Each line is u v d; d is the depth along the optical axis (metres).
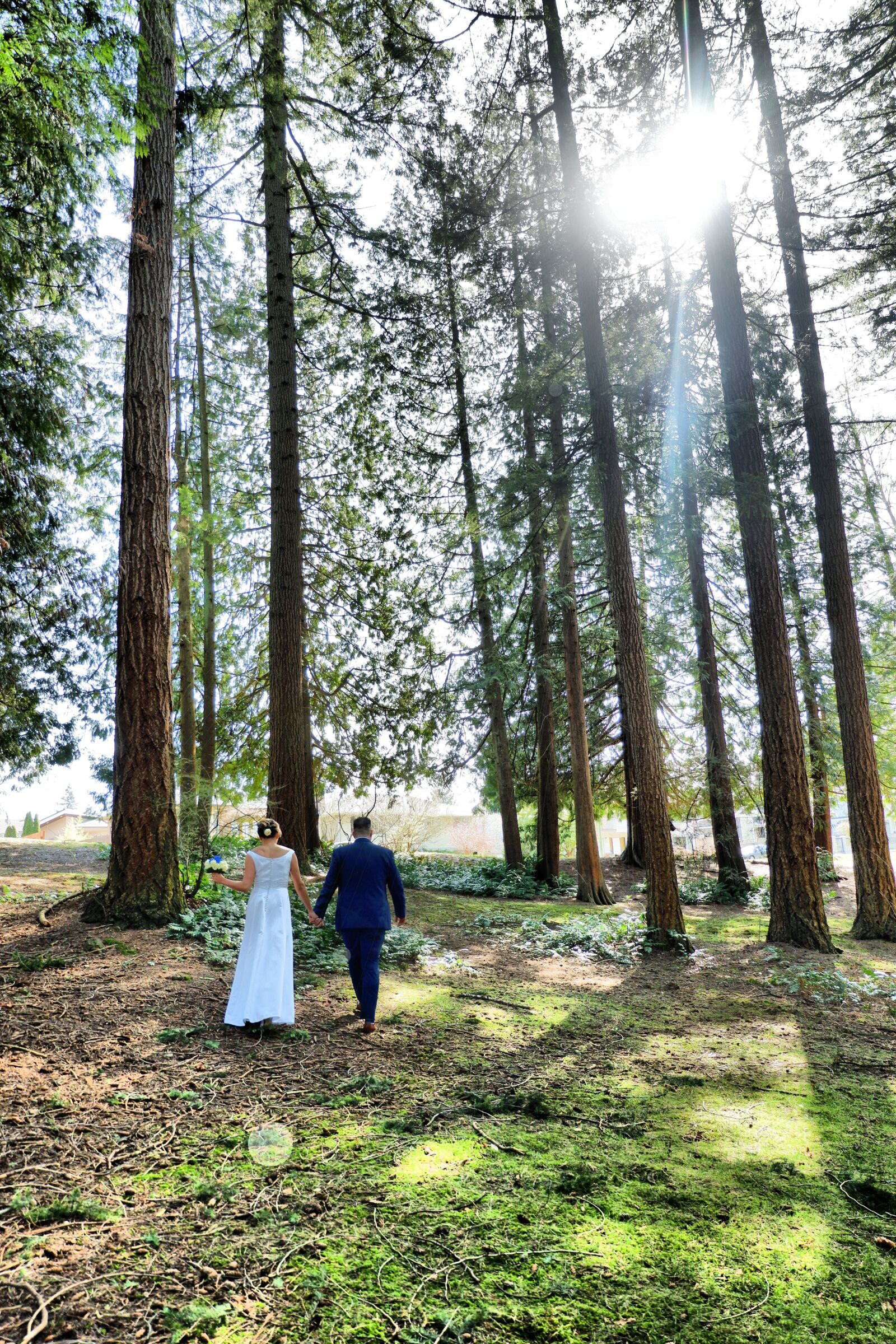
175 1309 2.73
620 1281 3.14
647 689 11.52
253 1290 2.89
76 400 12.65
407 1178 3.85
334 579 19.36
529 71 13.18
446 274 16.48
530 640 19.59
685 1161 4.33
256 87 13.69
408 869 18.48
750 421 11.09
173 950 7.55
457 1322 2.79
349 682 20.20
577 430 12.27
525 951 10.89
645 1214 3.71
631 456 12.12
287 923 6.19
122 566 8.66
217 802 11.77
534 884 17.91
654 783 11.37
